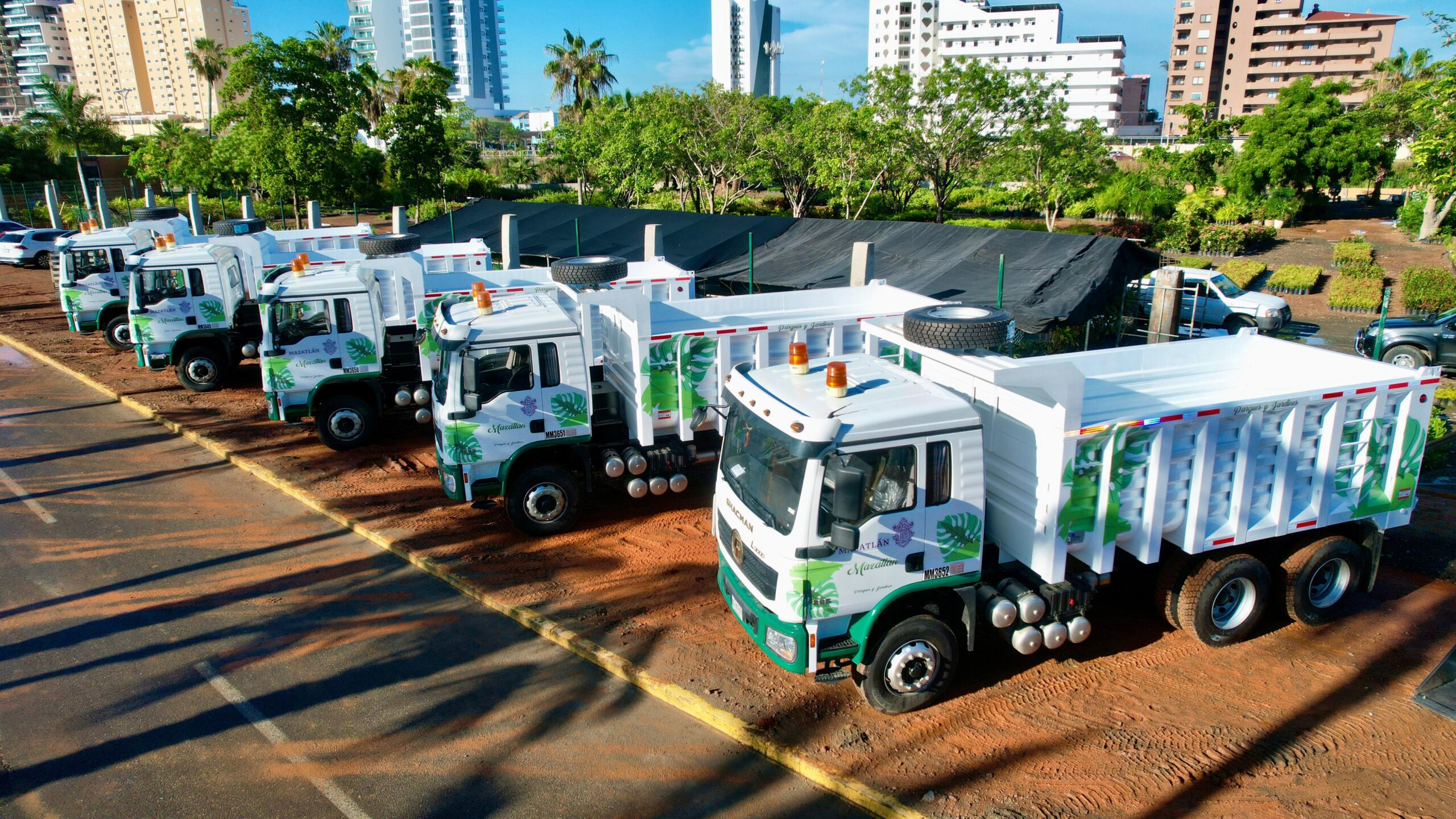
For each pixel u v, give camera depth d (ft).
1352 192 196.34
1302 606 24.52
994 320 23.44
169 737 21.63
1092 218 148.15
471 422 30.50
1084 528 21.01
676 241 73.10
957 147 119.24
